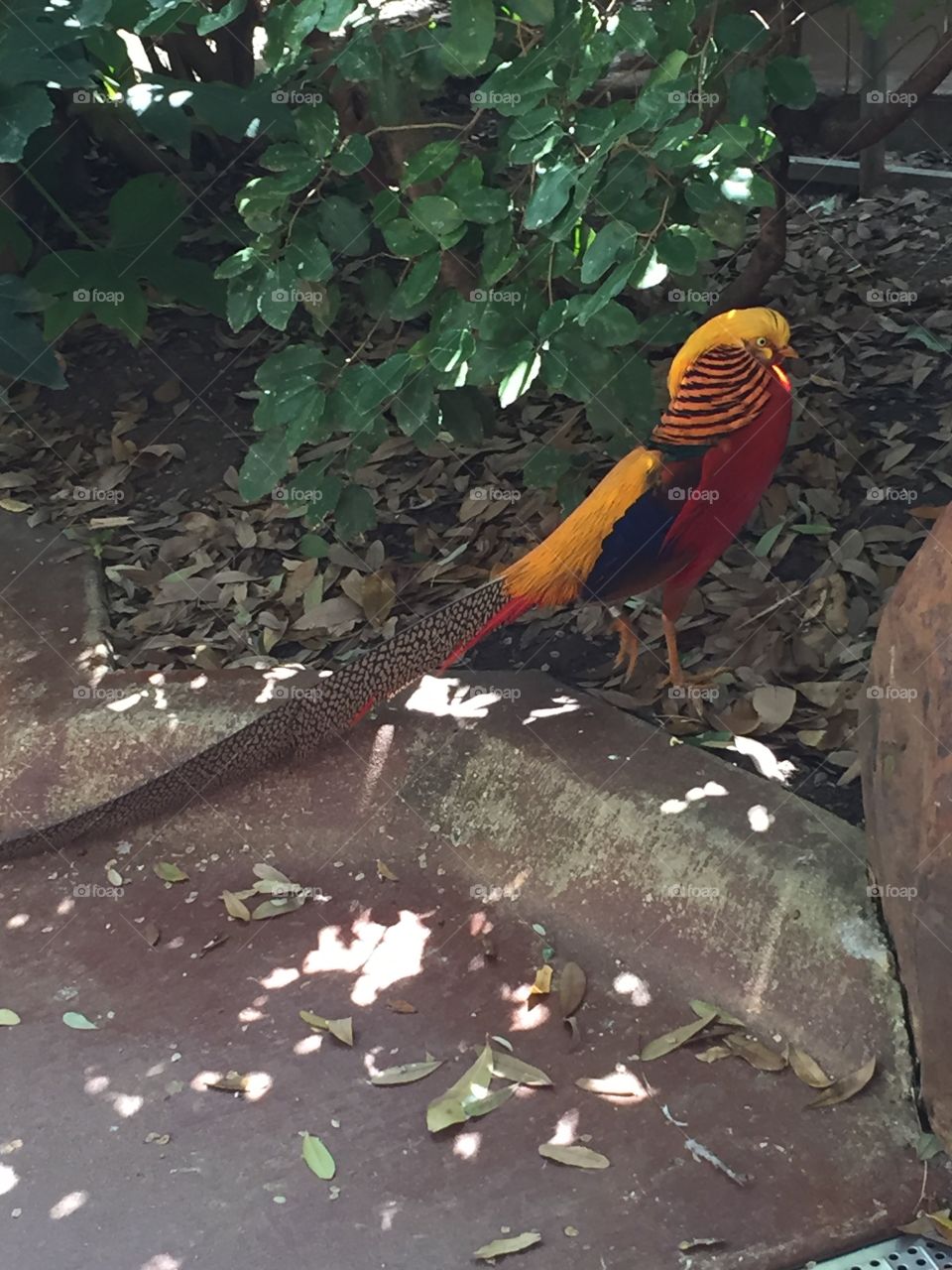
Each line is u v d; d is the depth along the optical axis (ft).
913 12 12.34
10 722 9.83
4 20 10.50
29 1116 7.20
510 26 8.97
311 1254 6.30
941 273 14.49
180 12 8.24
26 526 12.56
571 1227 6.33
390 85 9.20
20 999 8.04
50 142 16.17
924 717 6.38
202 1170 6.79
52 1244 6.45
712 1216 6.31
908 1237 6.15
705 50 7.95
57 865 9.02
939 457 11.46
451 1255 6.24
